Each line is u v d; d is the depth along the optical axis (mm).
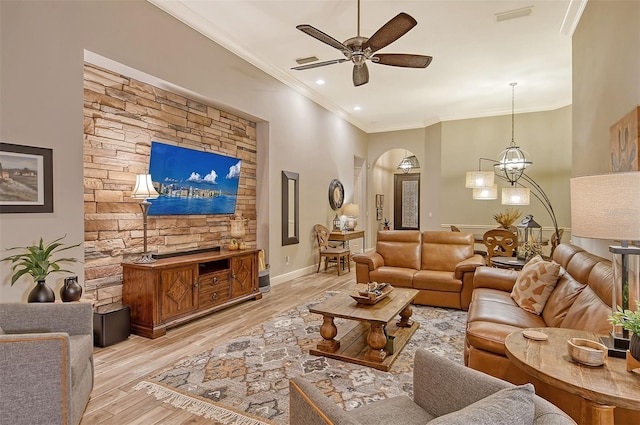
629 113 2322
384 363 2705
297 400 1078
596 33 3164
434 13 3783
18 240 2594
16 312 2039
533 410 862
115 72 3445
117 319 3170
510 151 6488
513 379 2070
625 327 1371
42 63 2717
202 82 4129
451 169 7801
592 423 1301
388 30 2791
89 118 3238
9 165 2543
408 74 5473
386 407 1396
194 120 4340
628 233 1391
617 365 1426
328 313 2881
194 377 2551
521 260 4309
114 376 2557
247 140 5262
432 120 8164
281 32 4250
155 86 3828
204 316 3971
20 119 2594
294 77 5688
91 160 3262
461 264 4324
